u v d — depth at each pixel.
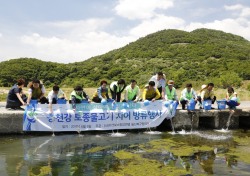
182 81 59.69
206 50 83.75
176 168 8.42
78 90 13.02
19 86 13.38
